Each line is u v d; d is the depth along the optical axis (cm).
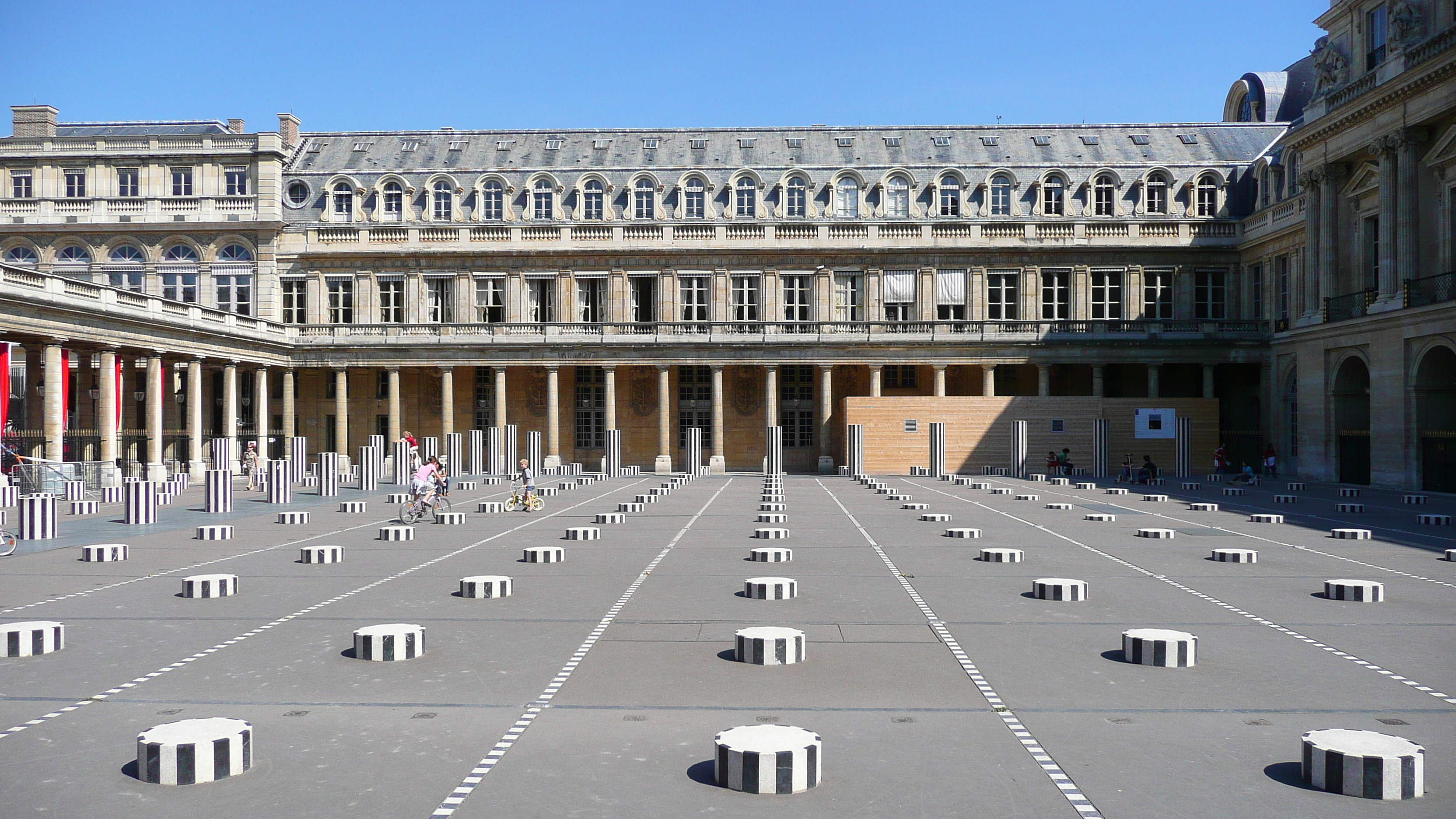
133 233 7344
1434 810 755
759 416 7706
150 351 5384
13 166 7344
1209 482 5538
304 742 915
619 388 7738
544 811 754
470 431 7688
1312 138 5266
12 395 6538
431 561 2145
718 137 7894
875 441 6900
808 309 7400
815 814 747
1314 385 5372
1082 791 791
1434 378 4484
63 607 1578
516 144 7900
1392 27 4588
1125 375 7544
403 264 7438
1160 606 1580
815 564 2073
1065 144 7725
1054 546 2411
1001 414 6819
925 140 7812
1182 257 7231
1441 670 1170
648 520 3167
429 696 1063
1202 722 970
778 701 1041
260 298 7381
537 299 7481
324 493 4462
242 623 1442
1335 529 2709
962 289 7319
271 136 7369
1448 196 4428
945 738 920
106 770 841
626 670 1169
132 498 3083
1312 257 5412
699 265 7394
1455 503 3934
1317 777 800
